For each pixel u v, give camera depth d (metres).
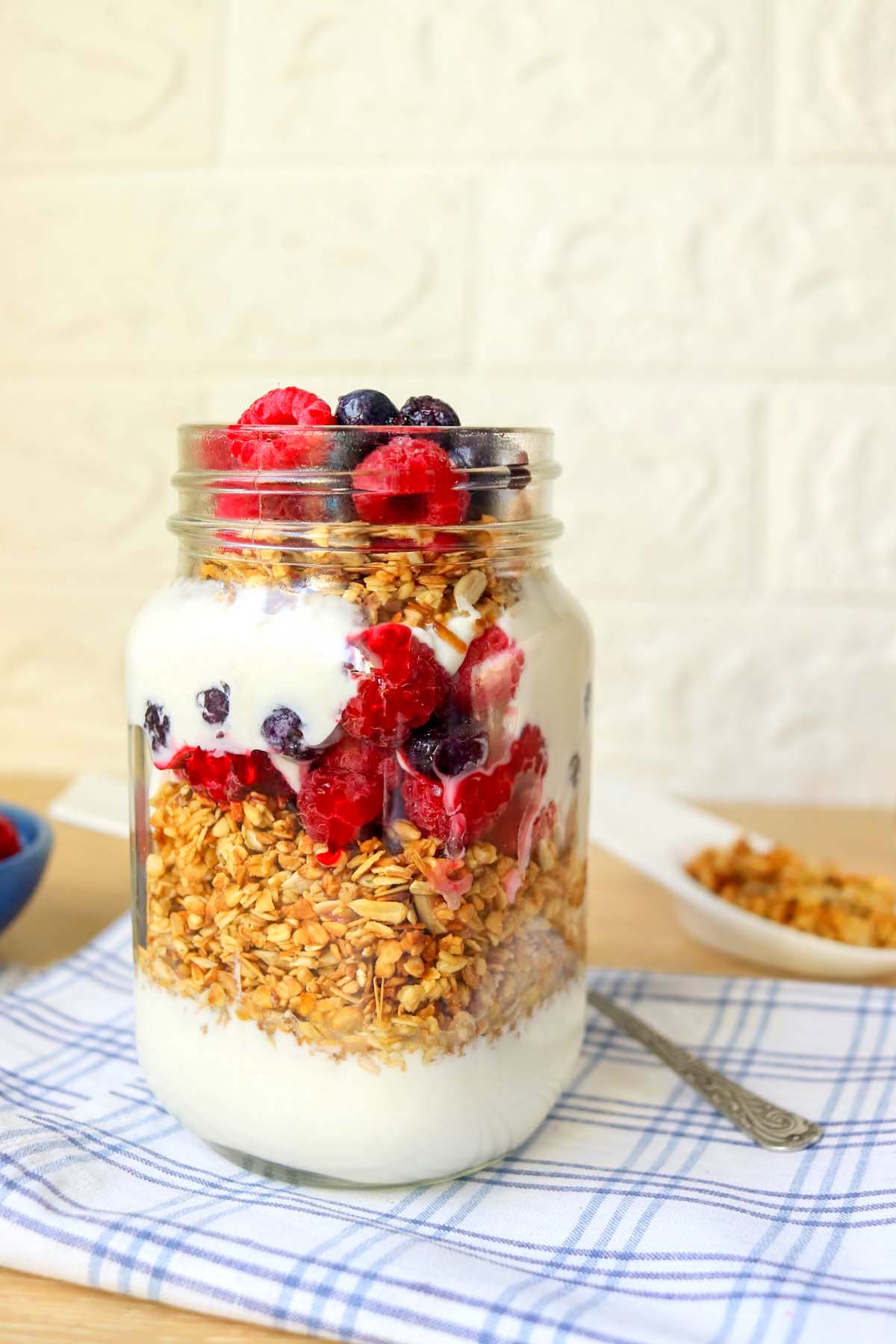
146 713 0.36
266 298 0.64
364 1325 0.32
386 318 0.64
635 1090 0.40
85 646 0.68
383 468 0.33
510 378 0.64
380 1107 0.35
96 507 0.67
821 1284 0.32
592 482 0.64
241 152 0.63
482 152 0.62
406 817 0.34
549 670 0.35
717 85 0.60
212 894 0.35
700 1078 0.40
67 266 0.65
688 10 0.60
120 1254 0.33
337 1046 0.34
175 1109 0.37
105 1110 0.39
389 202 0.63
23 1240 0.33
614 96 0.61
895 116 0.60
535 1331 0.31
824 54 0.60
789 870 0.50
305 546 0.34
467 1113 0.35
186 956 0.36
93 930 0.49
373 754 0.34
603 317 0.63
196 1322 0.33
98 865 0.55
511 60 0.61
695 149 0.61
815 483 0.64
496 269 0.63
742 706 0.66
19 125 0.64
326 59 0.62
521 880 0.35
